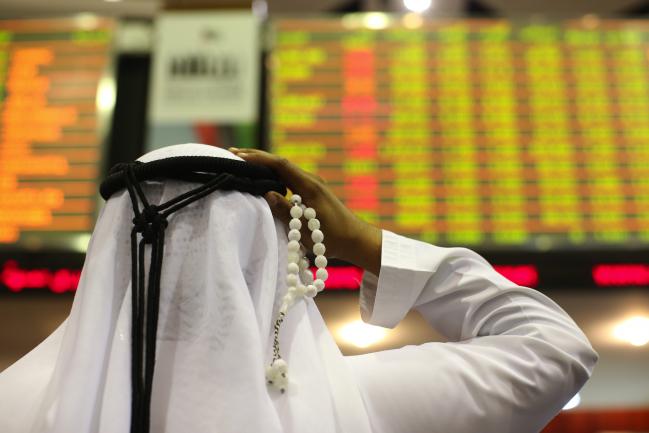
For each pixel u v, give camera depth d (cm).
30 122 252
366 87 258
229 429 50
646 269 230
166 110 254
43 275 225
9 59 261
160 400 54
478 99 256
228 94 256
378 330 246
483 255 232
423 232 238
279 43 265
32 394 56
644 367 279
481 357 63
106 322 56
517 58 262
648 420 308
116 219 61
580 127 252
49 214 240
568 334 67
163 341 56
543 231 238
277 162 69
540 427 65
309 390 56
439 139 250
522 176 245
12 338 252
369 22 267
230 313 54
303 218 71
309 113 254
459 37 265
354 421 56
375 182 244
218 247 57
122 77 262
